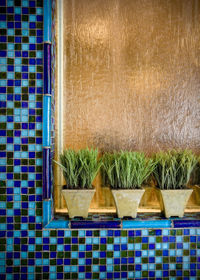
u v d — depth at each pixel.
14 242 1.49
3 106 1.49
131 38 1.74
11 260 1.49
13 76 1.50
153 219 1.54
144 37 1.75
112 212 1.69
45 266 1.49
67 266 1.50
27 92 1.50
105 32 1.74
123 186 1.54
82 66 1.73
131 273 1.51
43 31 1.49
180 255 1.53
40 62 1.50
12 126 1.50
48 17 1.49
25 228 1.49
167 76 1.76
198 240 1.54
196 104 1.77
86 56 1.73
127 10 1.74
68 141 1.73
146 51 1.75
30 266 1.49
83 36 1.73
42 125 1.50
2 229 1.49
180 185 1.56
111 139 1.75
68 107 1.73
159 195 1.58
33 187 1.50
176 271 1.53
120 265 1.51
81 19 1.72
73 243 1.50
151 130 1.76
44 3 1.49
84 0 1.72
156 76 1.76
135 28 1.74
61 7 1.71
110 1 1.73
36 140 1.50
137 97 1.75
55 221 1.50
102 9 1.73
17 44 1.50
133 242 1.51
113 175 1.56
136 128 1.76
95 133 1.74
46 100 1.49
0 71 1.49
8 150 1.50
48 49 1.49
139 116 1.76
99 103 1.74
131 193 1.52
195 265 1.54
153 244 1.52
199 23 1.76
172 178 1.54
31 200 1.50
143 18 1.74
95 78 1.74
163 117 1.76
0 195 1.49
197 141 1.77
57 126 1.72
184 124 1.77
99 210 1.72
